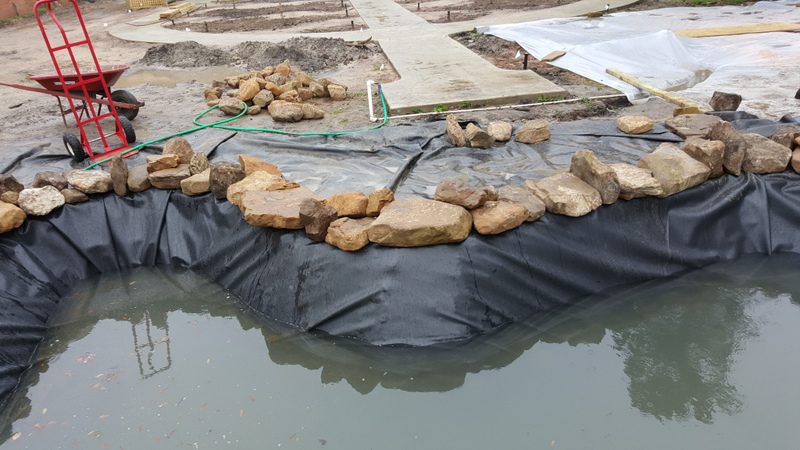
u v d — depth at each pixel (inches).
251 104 264.4
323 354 134.9
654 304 145.8
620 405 114.3
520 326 138.7
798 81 245.1
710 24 396.5
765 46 313.7
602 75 285.1
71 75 230.5
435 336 131.6
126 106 235.3
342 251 138.8
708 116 193.0
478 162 180.7
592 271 148.6
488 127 202.1
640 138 188.4
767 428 105.8
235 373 131.3
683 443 103.3
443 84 274.2
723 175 165.8
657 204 155.3
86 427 116.5
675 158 157.0
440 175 172.4
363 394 122.4
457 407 116.8
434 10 596.1
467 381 124.0
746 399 113.7
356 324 135.3
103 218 178.1
